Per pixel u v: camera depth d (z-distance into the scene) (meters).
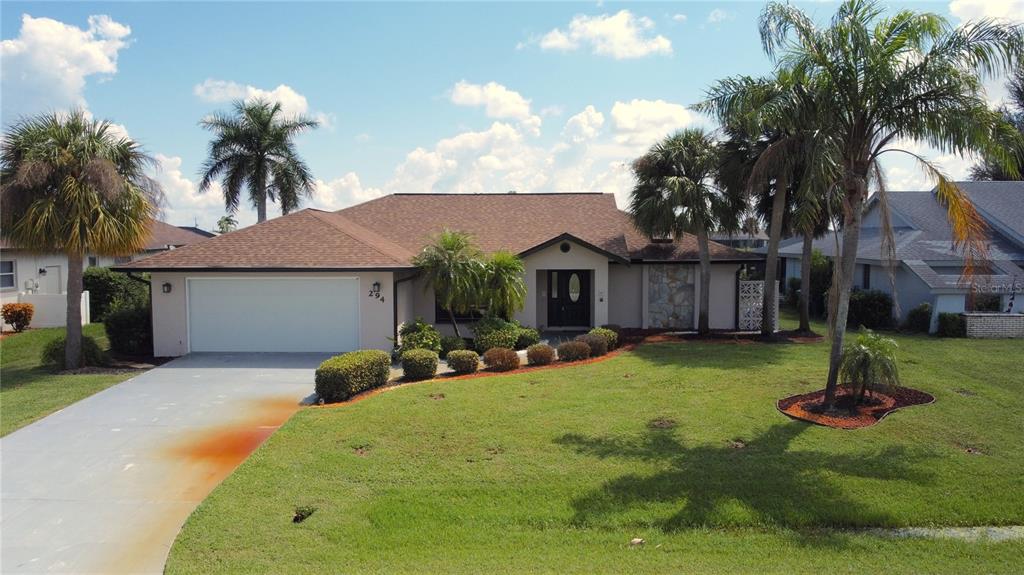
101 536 7.14
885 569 6.33
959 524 7.36
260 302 17.77
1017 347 18.89
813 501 7.80
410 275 19.91
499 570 6.25
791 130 11.58
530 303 20.80
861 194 11.32
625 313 23.11
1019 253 24.72
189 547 6.72
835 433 10.38
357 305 17.69
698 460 9.15
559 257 20.58
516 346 18.44
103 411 12.11
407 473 8.70
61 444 10.23
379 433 10.29
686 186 19.00
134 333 18.12
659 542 6.90
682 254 22.73
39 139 15.57
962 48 10.37
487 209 25.36
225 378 14.77
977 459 9.20
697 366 15.69
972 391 13.05
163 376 15.02
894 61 10.56
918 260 23.48
